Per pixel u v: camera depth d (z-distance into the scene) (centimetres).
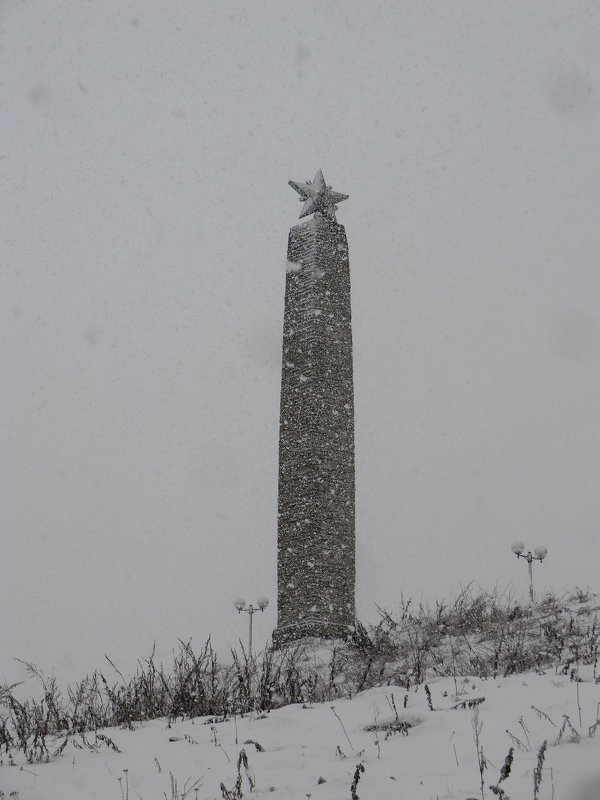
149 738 1669
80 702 2195
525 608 3186
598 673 1702
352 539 4416
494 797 1060
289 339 4691
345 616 4266
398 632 3253
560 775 1110
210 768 1369
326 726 1581
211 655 2223
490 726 1398
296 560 4319
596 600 3025
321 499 4353
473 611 3200
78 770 1445
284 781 1248
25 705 2153
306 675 2695
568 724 1322
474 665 2236
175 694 2123
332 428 4497
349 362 4675
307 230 4797
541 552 4622
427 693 1588
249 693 2059
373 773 1240
